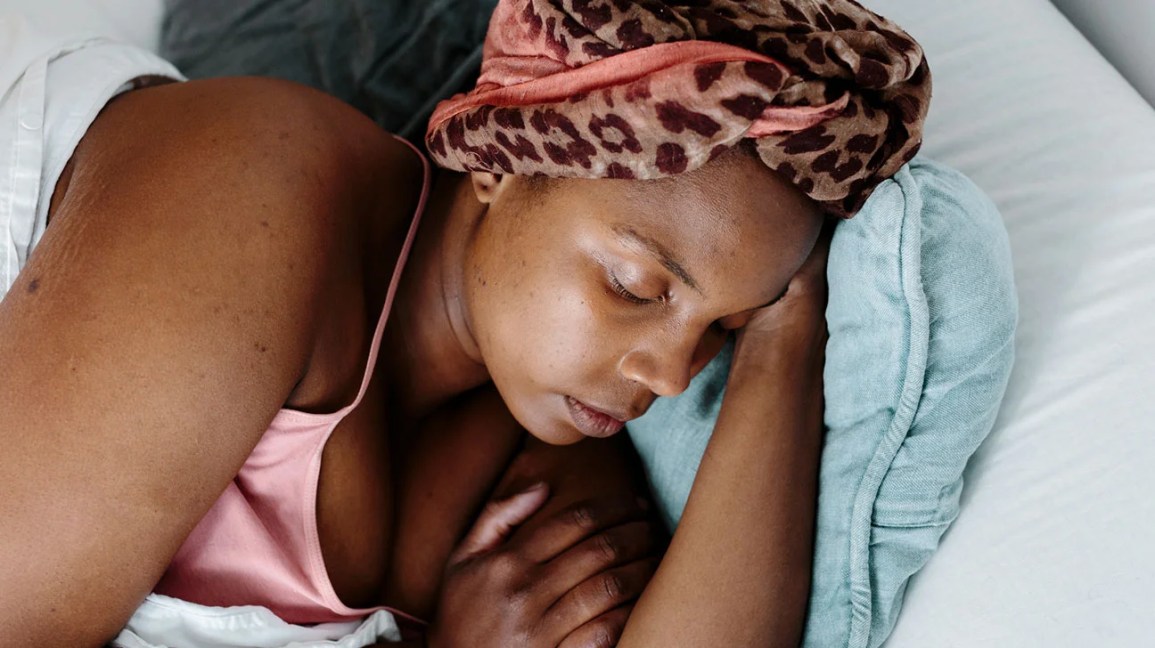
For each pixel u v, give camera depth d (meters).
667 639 0.79
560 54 0.69
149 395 0.67
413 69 1.16
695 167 0.67
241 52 1.15
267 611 0.78
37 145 0.77
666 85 0.63
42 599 0.66
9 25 0.83
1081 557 0.79
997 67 1.06
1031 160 0.99
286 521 0.80
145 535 0.69
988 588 0.81
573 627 0.84
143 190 0.71
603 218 0.71
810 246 0.76
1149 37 1.09
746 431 0.83
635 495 0.94
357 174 0.84
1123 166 0.95
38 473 0.65
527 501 0.91
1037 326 0.90
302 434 0.78
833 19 0.70
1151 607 0.76
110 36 0.89
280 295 0.72
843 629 0.83
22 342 0.66
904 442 0.82
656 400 0.96
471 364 0.93
